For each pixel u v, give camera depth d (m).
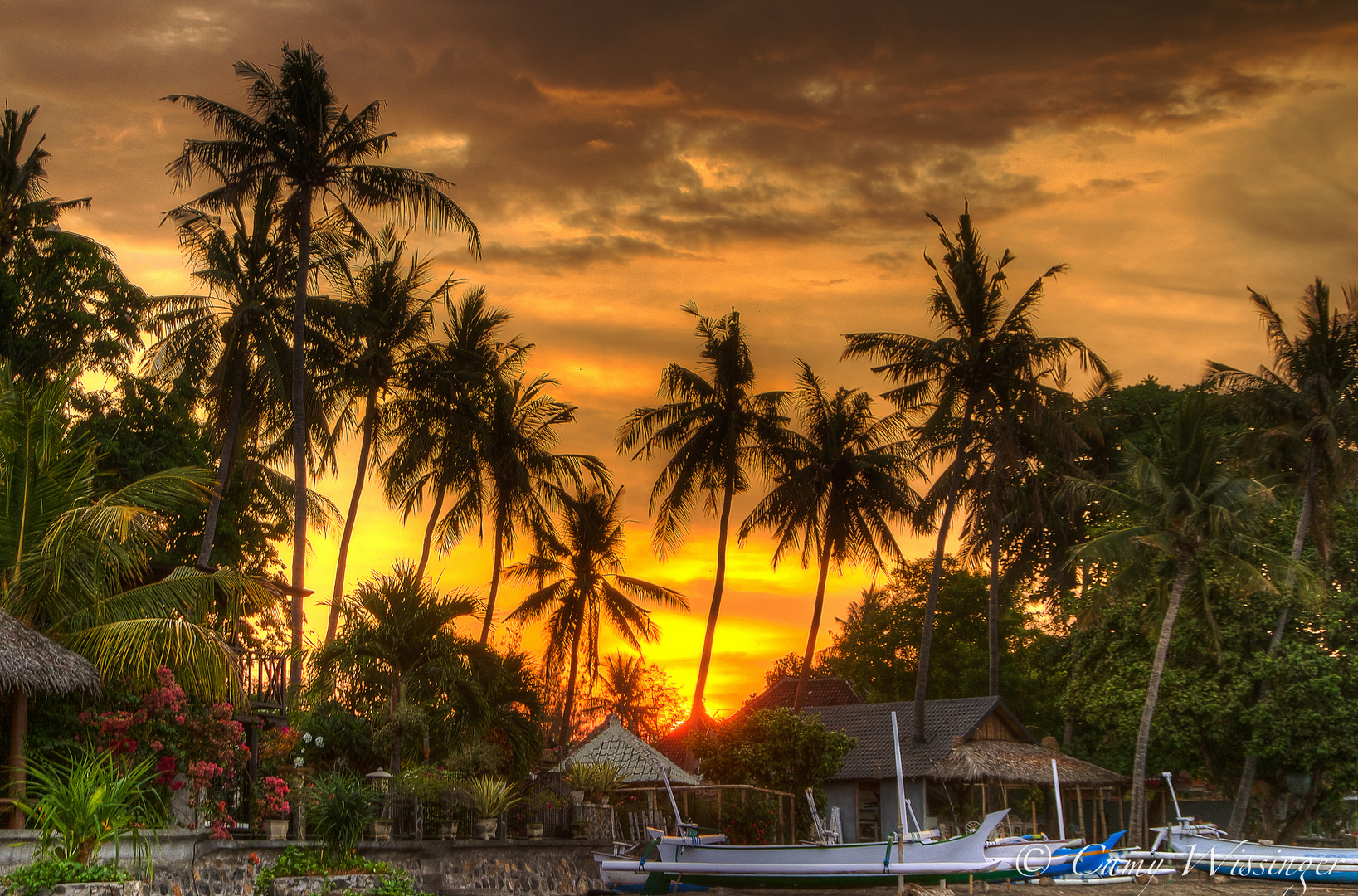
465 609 26.97
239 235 35.22
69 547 17.61
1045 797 46.16
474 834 25.42
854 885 29.03
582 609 50.00
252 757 22.38
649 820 34.81
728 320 48.12
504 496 43.88
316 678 25.48
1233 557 35.97
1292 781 41.75
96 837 15.10
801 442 49.34
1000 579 56.53
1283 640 38.06
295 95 33.91
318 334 36.44
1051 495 52.91
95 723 17.97
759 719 38.59
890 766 44.22
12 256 33.19
